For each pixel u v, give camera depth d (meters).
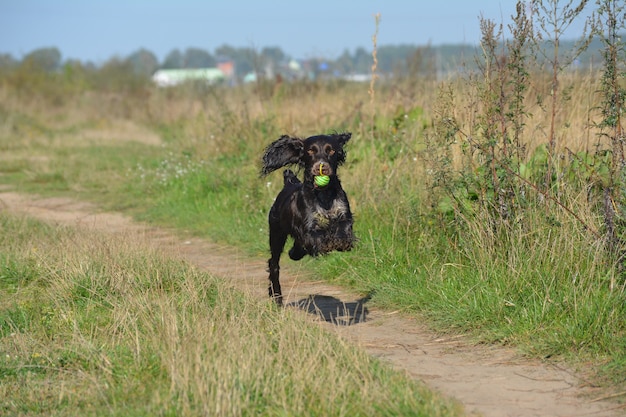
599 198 9.20
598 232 8.66
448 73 12.35
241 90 25.31
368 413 5.74
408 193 12.08
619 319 7.57
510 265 8.55
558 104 11.45
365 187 12.66
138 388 6.43
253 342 6.87
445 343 7.92
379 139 15.08
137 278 9.62
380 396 5.95
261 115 19.84
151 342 7.28
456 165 10.91
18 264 10.53
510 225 9.26
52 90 47.62
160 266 10.08
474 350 7.65
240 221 14.52
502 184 9.42
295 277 11.14
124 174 21.91
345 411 5.75
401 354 7.61
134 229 15.20
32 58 49.38
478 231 9.30
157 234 14.82
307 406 5.90
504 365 7.19
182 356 6.49
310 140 8.82
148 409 5.94
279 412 5.79
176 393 6.12
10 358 7.32
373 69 14.55
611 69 8.80
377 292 9.74
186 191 17.62
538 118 11.36
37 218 15.30
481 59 10.00
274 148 9.22
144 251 10.66
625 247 8.30
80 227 13.61
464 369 7.12
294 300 9.98
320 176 8.38
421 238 10.32
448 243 9.93
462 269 9.32
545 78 12.51
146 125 39.78
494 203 9.52
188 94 40.75
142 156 26.06
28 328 8.16
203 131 22.64
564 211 8.98
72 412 6.17
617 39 8.82
